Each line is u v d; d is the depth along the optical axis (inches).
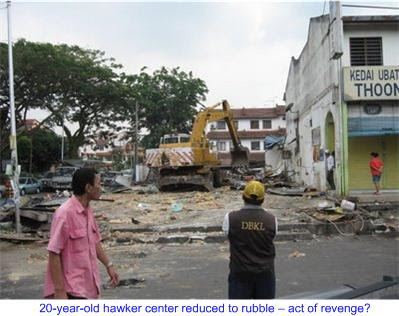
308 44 1186.0
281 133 2652.6
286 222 604.7
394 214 676.1
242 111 2765.7
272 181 1505.9
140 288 356.5
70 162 1947.6
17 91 1551.4
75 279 178.2
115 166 3024.1
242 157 1378.0
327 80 948.6
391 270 402.9
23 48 1472.7
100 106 1867.6
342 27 845.8
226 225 205.9
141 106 2089.1
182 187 1202.0
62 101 1690.5
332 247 510.0
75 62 1592.0
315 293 154.6
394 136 932.6
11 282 386.3
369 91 848.9
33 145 2266.2
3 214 689.0
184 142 1274.6
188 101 2213.3
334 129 930.7
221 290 347.3
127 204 864.3
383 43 875.4
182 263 442.9
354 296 145.0
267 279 201.6
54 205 776.9
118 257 474.9
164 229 592.1
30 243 562.6
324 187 995.3
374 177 822.5
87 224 184.9
